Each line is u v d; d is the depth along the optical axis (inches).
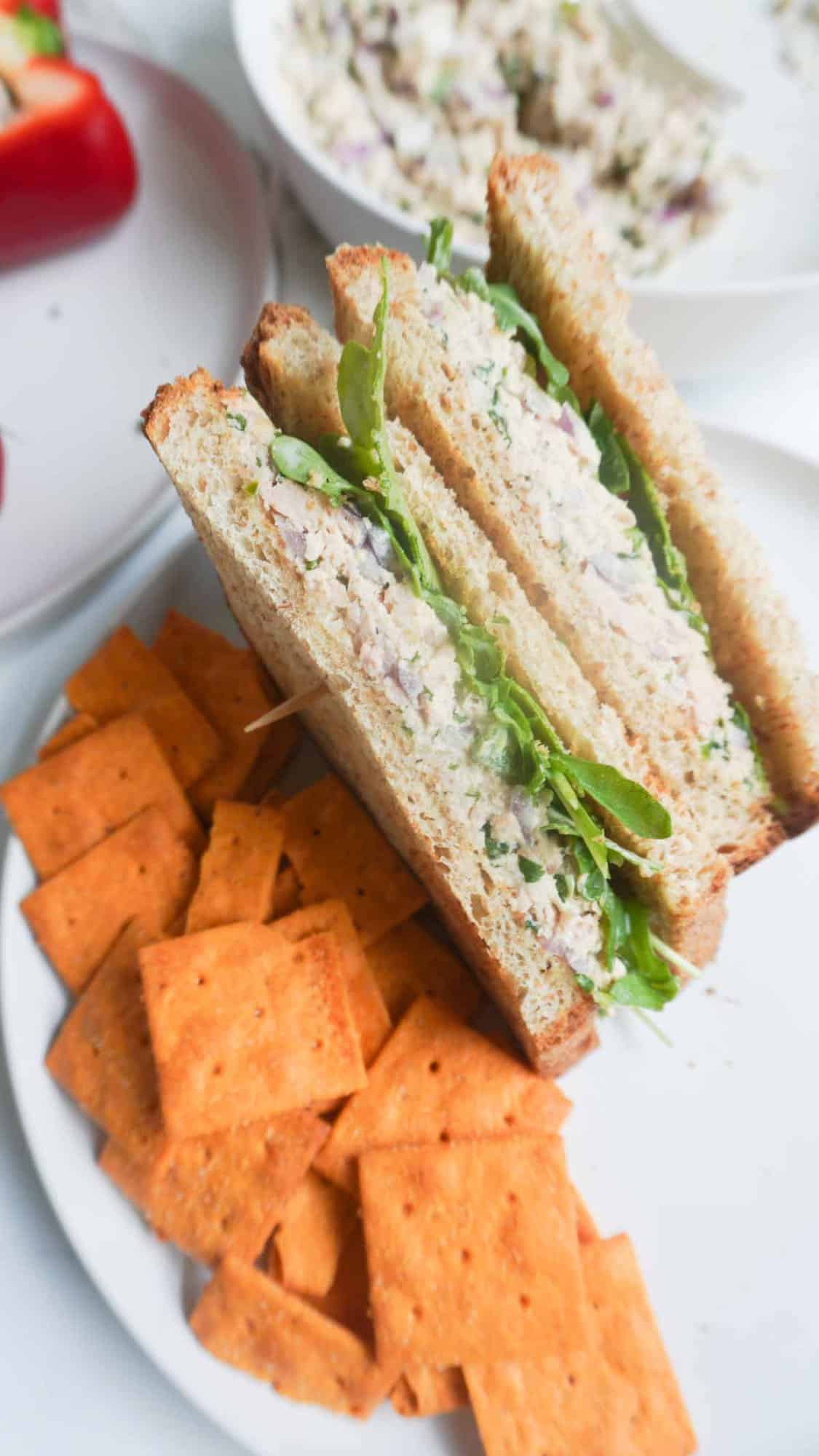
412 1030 9.8
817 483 11.1
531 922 9.2
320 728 10.2
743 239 12.3
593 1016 9.5
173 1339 9.2
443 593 9.4
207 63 13.7
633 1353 9.1
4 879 10.1
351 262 9.3
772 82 12.7
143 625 11.2
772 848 10.2
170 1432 9.4
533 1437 8.9
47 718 10.9
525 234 9.5
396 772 9.1
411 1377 9.0
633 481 9.9
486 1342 9.0
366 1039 9.8
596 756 9.3
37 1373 9.6
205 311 12.9
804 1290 9.5
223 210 13.2
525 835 9.2
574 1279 9.1
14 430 12.4
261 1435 9.0
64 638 11.3
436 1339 9.0
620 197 12.2
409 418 9.5
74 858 10.2
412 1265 9.1
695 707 9.6
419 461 9.3
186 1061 9.4
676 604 9.8
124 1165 9.4
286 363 9.2
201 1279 9.4
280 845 10.1
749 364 11.7
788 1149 9.8
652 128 12.0
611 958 9.4
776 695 9.8
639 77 12.4
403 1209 9.2
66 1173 9.5
